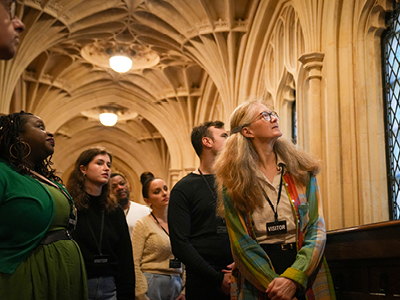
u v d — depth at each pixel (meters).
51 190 2.80
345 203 6.69
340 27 7.23
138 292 4.51
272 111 2.93
